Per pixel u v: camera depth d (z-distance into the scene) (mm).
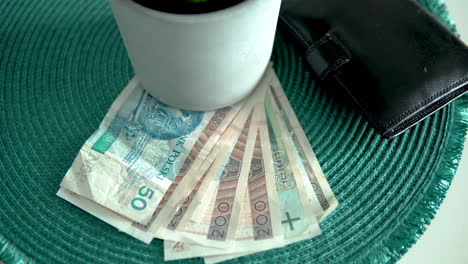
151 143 475
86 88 516
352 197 446
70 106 503
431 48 462
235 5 352
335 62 467
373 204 442
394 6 491
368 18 484
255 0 356
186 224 426
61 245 415
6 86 513
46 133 484
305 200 440
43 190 447
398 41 467
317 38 492
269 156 469
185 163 465
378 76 454
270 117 497
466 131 491
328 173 460
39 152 471
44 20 561
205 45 369
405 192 448
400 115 440
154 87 465
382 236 422
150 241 417
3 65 527
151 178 451
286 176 456
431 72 450
